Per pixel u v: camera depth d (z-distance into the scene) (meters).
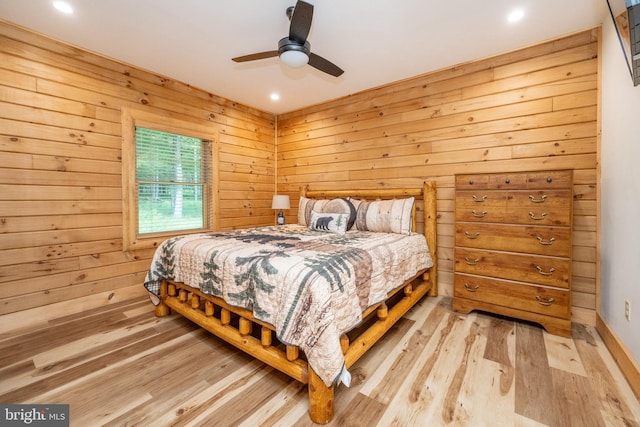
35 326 2.37
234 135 4.01
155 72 3.11
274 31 2.35
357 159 3.73
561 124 2.44
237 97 3.86
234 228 4.02
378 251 2.12
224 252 1.98
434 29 2.31
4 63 2.24
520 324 2.39
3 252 2.26
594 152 2.31
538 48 2.53
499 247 2.41
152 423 1.37
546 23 2.25
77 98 2.61
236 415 1.43
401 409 1.45
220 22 2.23
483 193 2.46
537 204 2.24
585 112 2.34
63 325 2.39
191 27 2.30
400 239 2.58
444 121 3.04
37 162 2.40
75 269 2.62
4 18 2.19
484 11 2.10
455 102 2.97
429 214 3.01
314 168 4.19
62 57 2.52
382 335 2.04
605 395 1.53
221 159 3.84
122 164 2.89
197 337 2.22
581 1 1.99
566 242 2.14
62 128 2.53
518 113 2.63
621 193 1.86
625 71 1.82
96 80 2.72
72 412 1.44
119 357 1.93
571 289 2.29
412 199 3.00
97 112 2.73
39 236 2.43
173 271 2.36
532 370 1.76
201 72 3.11
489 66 2.77
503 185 2.37
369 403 1.50
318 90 3.61
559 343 2.07
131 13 2.12
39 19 2.20
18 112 2.31
